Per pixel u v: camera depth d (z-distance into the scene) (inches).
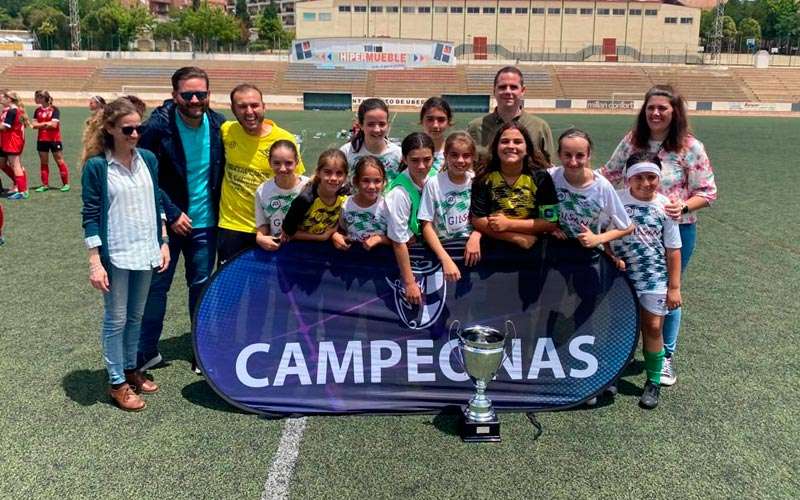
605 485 121.1
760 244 319.0
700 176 160.6
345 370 151.4
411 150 144.1
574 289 153.9
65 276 252.7
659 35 2401.6
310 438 137.8
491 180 147.4
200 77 155.7
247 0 4936.0
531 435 139.5
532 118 186.7
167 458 129.6
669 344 164.6
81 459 129.0
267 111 1583.4
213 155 163.6
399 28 2418.8
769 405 154.2
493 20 2401.6
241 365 149.7
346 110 1672.0
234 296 150.1
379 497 117.0
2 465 126.7
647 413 150.2
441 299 153.1
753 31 3378.4
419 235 151.6
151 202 147.4
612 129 1079.6
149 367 175.3
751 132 1074.1
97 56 2087.8
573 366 153.6
